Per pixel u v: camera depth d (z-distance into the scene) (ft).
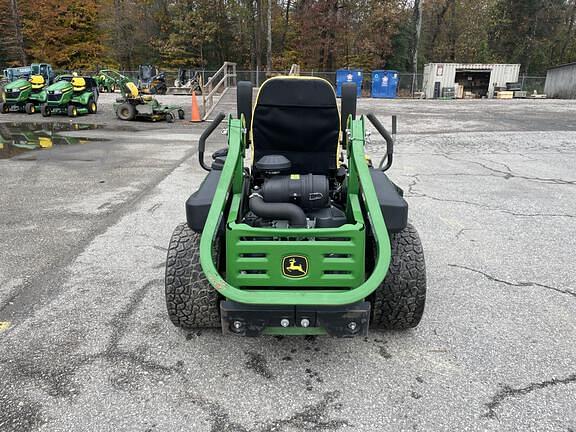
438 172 27.12
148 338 10.21
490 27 152.25
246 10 140.56
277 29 147.84
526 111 66.28
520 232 17.02
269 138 11.82
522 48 151.84
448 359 9.56
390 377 9.01
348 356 9.66
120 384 8.75
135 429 7.68
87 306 11.52
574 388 8.69
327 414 8.04
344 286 8.61
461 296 12.17
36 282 12.75
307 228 8.97
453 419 7.93
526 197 21.74
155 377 8.96
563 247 15.60
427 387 8.73
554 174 26.76
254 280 8.55
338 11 129.49
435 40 151.43
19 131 43.24
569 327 10.77
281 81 11.21
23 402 8.25
